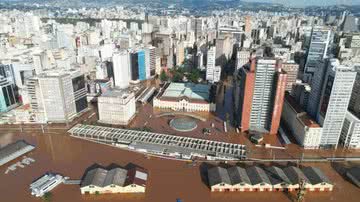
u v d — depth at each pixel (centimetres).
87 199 19988
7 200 19712
